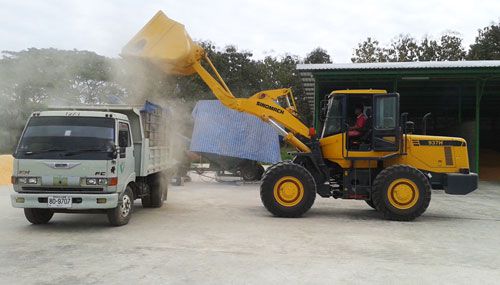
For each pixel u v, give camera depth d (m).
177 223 8.95
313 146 10.41
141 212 10.36
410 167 9.73
